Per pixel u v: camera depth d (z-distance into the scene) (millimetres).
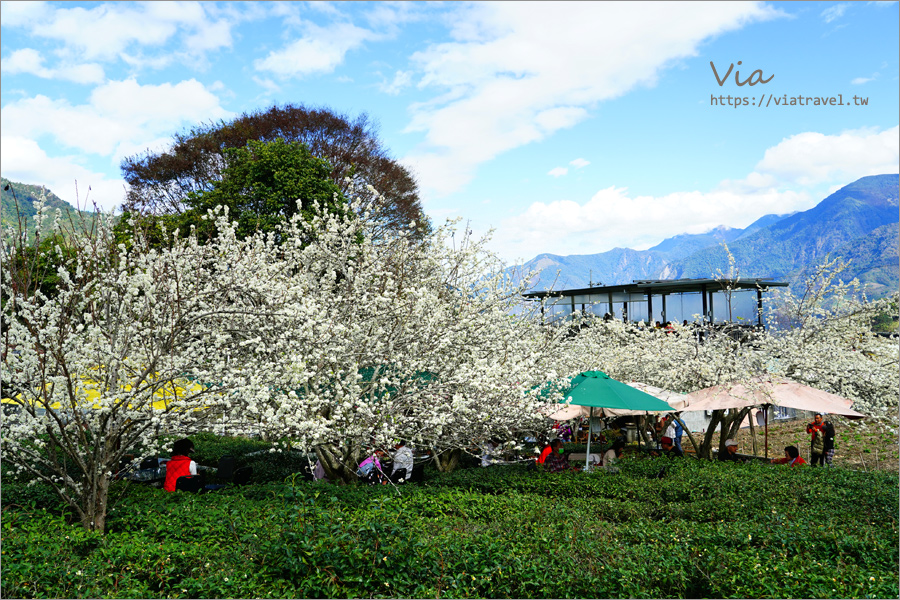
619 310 23750
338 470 10430
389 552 5711
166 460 11508
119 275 7746
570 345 15641
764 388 12859
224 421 7523
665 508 8758
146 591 5051
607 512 8539
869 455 16281
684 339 16000
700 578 5883
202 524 6809
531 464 12344
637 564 5984
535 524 7242
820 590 5527
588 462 12367
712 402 13273
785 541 6812
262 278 9414
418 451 12570
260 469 11234
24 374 6879
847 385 15031
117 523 7020
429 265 11812
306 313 8312
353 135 33969
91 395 7684
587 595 5496
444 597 5305
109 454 7074
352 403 8852
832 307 16094
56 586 5016
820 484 9898
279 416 7844
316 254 10875
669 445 15828
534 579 5625
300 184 23156
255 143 25766
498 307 12148
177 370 7484
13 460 6801
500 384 9609
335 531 5922
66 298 7207
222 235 10594
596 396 11562
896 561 6414
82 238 7602
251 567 5574
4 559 5320
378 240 11562
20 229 6992
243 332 9211
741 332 16516
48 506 7680
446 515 7926
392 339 9617
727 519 8266
